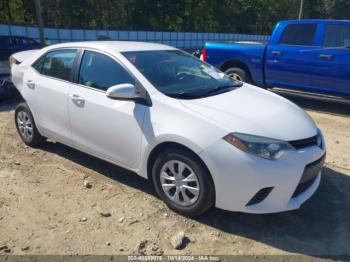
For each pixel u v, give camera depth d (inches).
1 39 664.4
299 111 150.3
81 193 152.9
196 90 148.0
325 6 2133.4
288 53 293.9
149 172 145.6
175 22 1387.8
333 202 147.5
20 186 158.6
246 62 320.5
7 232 126.6
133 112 140.4
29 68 193.2
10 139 216.1
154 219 134.6
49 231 127.3
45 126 183.2
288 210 126.8
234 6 1635.1
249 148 118.7
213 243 121.7
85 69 162.6
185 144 125.1
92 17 1099.3
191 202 131.6
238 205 123.1
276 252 117.6
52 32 864.3
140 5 1244.5
